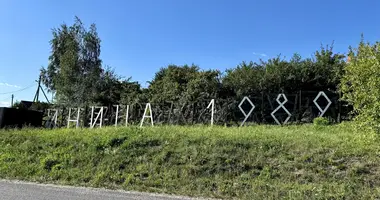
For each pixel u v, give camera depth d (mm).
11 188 8164
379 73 7945
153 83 28781
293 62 19875
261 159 9234
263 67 21125
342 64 17891
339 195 7020
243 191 7703
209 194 7668
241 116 18328
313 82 18703
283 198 7137
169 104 21734
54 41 37844
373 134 8156
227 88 21219
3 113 20516
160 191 7977
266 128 14266
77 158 10820
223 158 9539
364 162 8367
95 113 24516
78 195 7477
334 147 9469
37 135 14430
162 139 11539
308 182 7941
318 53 19328
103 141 11750
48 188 8219
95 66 34219
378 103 7922
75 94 31125
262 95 18125
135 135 12227
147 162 10031
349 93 9039
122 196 7445
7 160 11445
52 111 28719
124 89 30828
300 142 10055
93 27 36125
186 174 8992
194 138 11281
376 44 8500
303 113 16688
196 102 19812
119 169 9867
